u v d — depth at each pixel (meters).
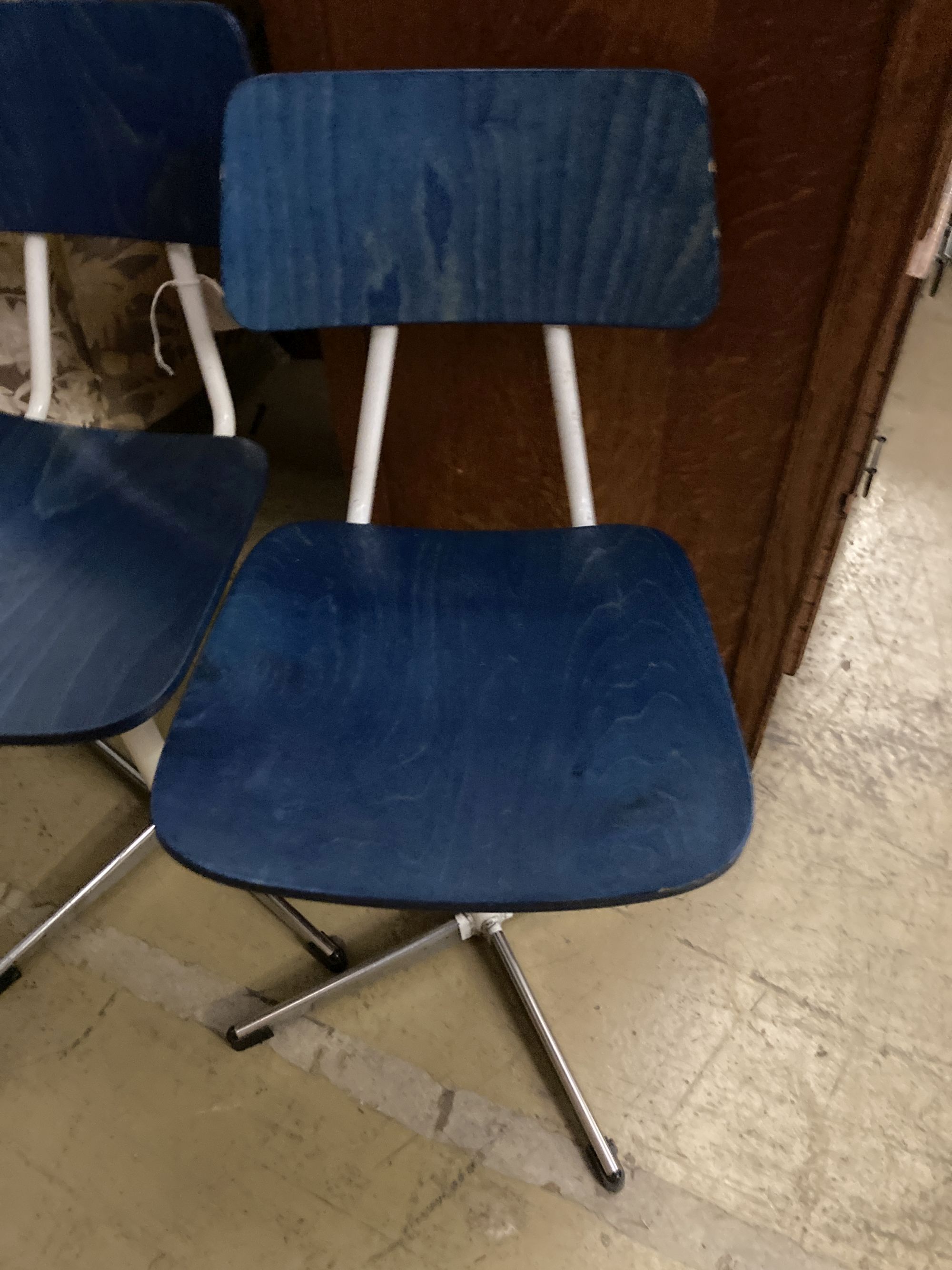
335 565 0.80
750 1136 0.92
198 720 0.65
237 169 0.75
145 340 1.50
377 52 0.86
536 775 0.62
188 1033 1.01
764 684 1.14
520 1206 0.88
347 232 0.79
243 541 0.81
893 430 1.99
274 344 2.03
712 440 0.96
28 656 0.69
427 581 0.79
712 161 0.72
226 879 0.55
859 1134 0.92
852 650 1.46
